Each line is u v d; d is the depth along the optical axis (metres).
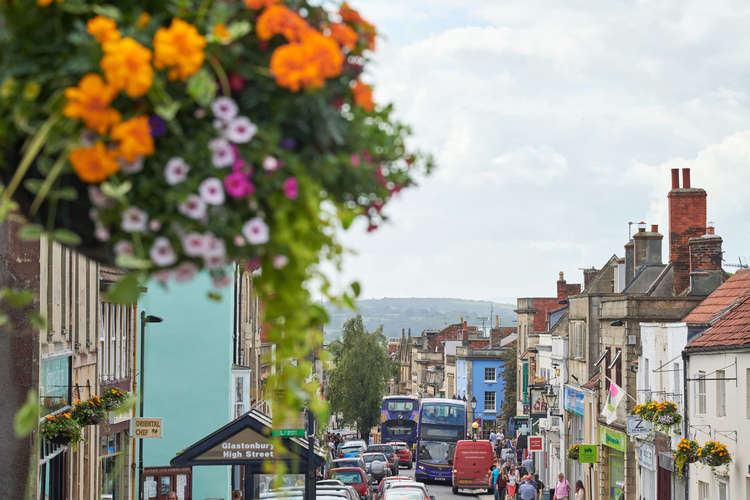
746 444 36.28
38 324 5.32
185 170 5.07
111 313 37.25
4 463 22.06
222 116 5.10
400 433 112.62
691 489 42.56
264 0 5.23
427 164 6.12
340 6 5.73
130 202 5.14
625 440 54.34
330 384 131.25
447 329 192.00
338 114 5.46
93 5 5.05
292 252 5.25
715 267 54.91
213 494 48.81
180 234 5.10
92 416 26.97
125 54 4.79
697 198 57.03
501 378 143.12
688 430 42.81
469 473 80.06
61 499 28.66
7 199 4.90
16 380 22.47
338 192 5.70
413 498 43.66
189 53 4.93
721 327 42.00
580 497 51.06
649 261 65.56
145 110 5.08
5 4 4.95
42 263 24.22
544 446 80.75
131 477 39.94
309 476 25.20
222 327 51.16
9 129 5.22
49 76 4.96
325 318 5.44
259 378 66.56
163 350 50.69
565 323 79.50
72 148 4.92
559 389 74.81
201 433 50.47
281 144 5.36
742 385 36.97
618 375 57.09
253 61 5.29
